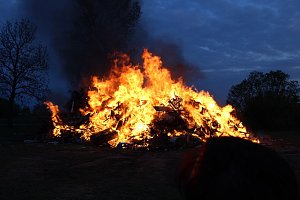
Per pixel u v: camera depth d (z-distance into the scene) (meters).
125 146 17.94
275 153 0.96
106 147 18.34
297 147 18.00
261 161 0.91
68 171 11.55
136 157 14.32
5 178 10.48
